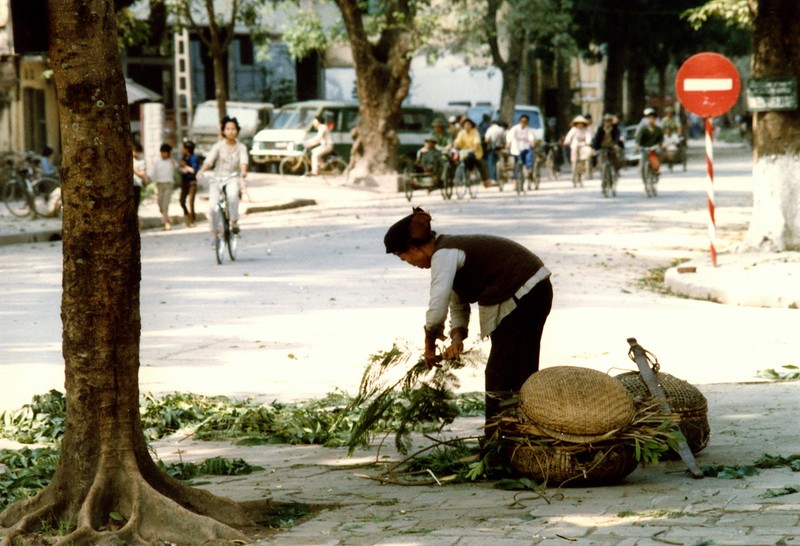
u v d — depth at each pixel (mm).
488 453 6605
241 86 60000
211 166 20250
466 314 6988
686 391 7051
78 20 5422
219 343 12609
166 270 19203
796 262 17875
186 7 42250
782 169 19078
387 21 40188
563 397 6332
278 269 19125
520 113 52906
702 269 17625
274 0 47406
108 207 5582
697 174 44594
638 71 68188
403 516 5848
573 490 6305
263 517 5980
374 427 7438
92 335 5672
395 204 33656
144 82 54906
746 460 6930
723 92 17750
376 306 15148
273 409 9211
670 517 5488
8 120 39750
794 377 10297
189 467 7273
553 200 32875
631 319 14156
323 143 42781
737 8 26375
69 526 5605
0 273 19391
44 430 8703
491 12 50000
